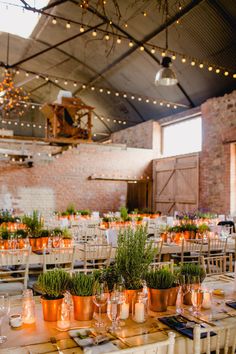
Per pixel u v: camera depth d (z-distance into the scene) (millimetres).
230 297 2748
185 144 13594
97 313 2354
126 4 9133
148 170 14711
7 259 4270
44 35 11984
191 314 2336
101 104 15984
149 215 10695
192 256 5840
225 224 9414
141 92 13469
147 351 1848
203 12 8852
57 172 13328
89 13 9797
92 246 4973
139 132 15617
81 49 12289
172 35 10000
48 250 4492
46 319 2205
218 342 1877
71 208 10492
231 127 11023
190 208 12664
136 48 11125
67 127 8109
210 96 11898
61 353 1779
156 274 2420
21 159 11070
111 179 14094
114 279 2330
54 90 16750
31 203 12906
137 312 2207
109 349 1823
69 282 2260
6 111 16750
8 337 1962
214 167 11633
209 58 10211
